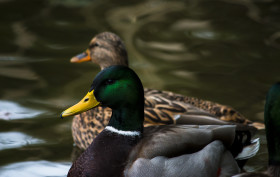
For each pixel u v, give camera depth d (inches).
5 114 457.4
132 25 630.5
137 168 336.5
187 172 338.6
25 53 566.3
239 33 613.6
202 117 395.2
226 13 661.9
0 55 560.4
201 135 349.4
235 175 335.9
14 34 603.5
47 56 562.3
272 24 633.0
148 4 690.2
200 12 666.2
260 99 486.6
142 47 581.3
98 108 418.3
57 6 674.2
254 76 527.2
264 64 549.6
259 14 657.0
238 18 647.8
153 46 584.4
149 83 509.0
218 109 420.2
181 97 430.9
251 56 565.3
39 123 449.7
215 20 644.7
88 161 351.6
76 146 428.8
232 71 536.7
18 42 586.9
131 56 561.6
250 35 609.0
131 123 354.3
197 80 519.2
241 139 376.5
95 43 478.0
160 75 526.3
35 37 599.5
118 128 356.2
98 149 352.8
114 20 641.0
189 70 538.3
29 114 459.8
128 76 351.9
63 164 398.3
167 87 503.8
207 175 342.6
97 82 351.6
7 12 652.1
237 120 419.2
